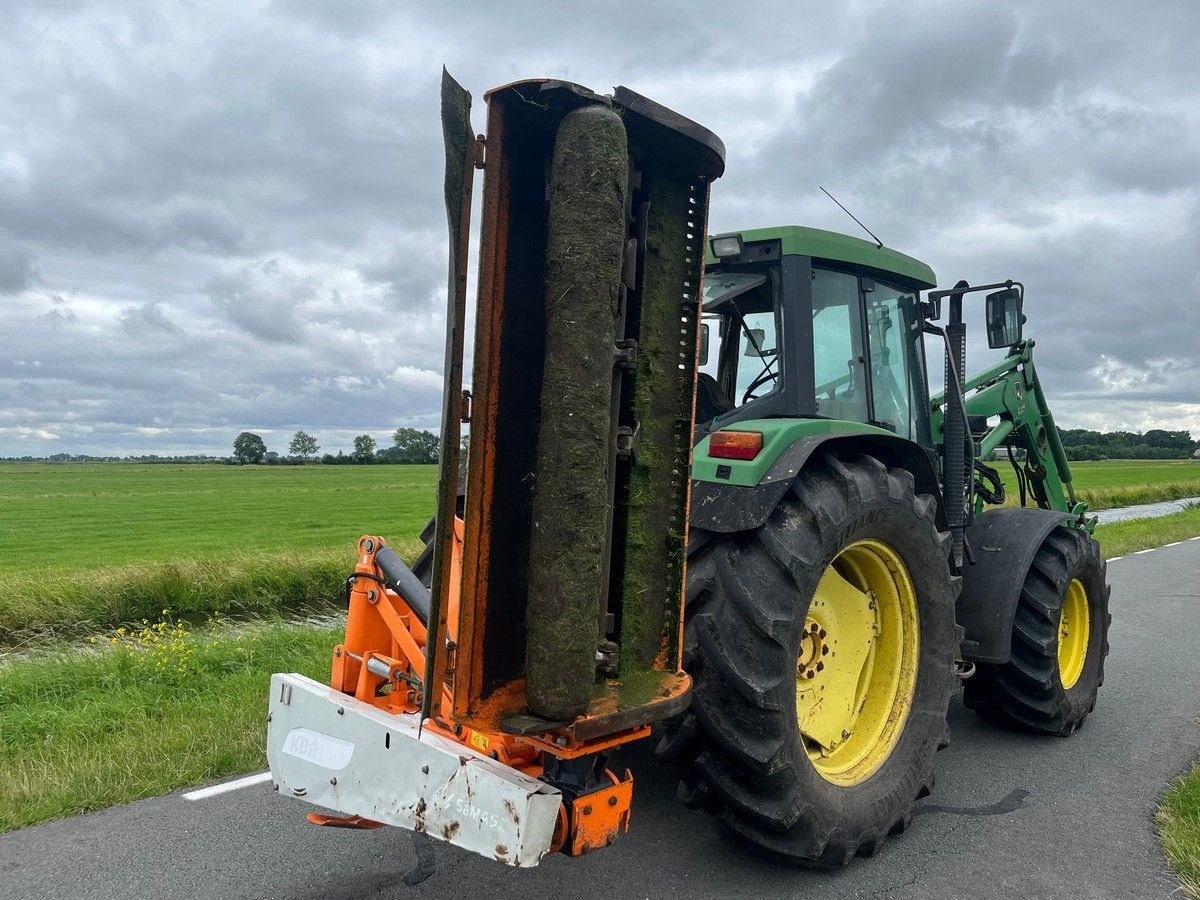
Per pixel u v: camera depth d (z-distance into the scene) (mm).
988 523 4934
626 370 2439
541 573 2186
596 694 2426
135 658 5922
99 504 39344
